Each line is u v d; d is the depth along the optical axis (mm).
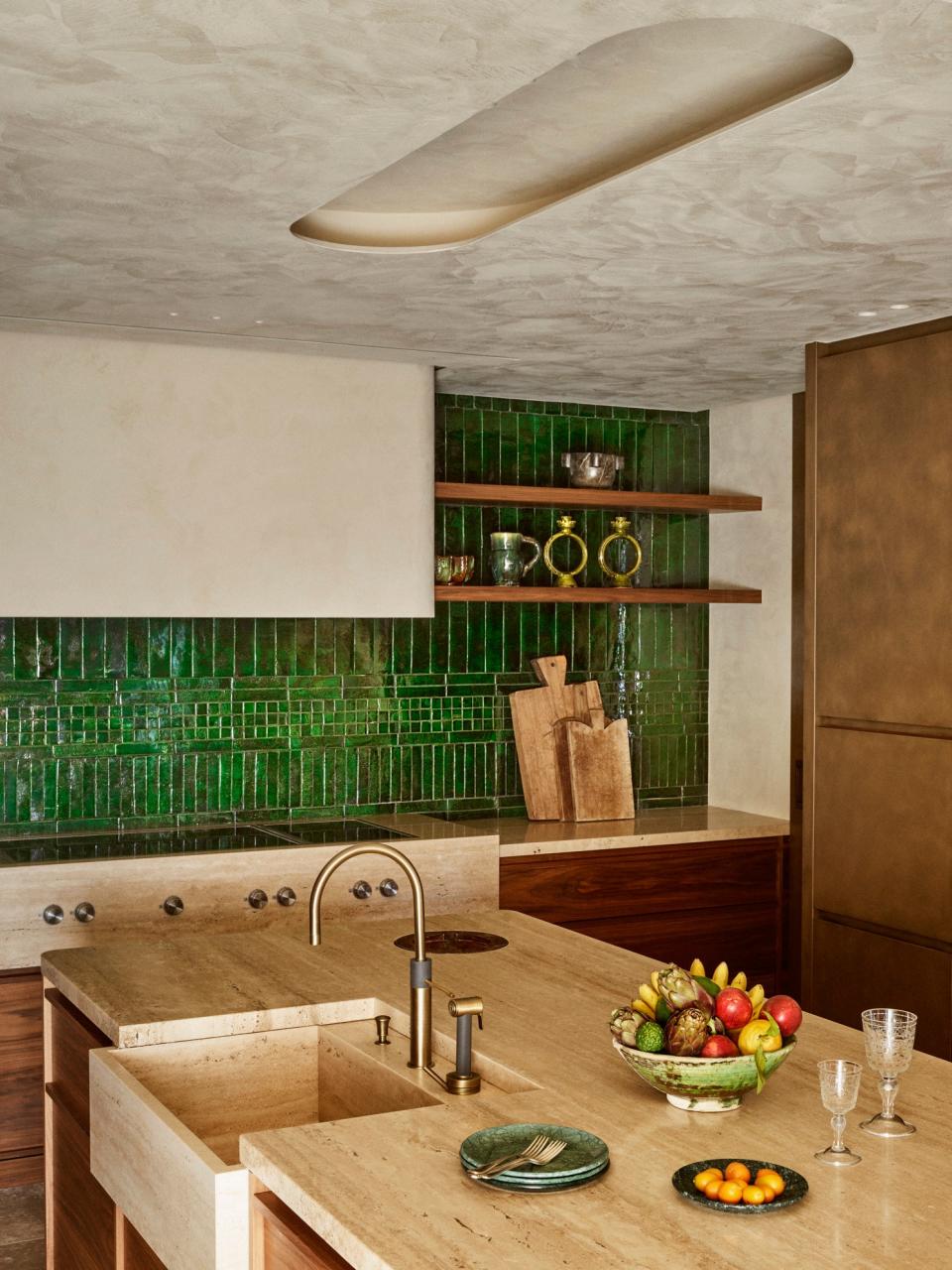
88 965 2959
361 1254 1637
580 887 4781
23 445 4055
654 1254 1610
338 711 4984
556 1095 2178
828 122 2355
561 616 5406
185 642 4719
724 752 5539
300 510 4418
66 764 4535
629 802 5242
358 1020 2703
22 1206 3830
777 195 2777
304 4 1871
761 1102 2158
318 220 3176
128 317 3879
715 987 2238
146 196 2770
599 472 5164
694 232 3039
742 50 2221
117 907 4008
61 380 4098
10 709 4453
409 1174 1861
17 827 4465
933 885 4012
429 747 5160
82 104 2254
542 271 3375
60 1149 2967
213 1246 1986
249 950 3107
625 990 2779
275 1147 1960
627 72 2326
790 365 4641
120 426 4172
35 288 3543
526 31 1966
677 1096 2104
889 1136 2004
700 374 4809
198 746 4742
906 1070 2203
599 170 2816
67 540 4105
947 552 3928
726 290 3574
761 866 5129
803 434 5121
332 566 4469
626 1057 2131
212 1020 2570
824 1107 2121
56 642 4520
